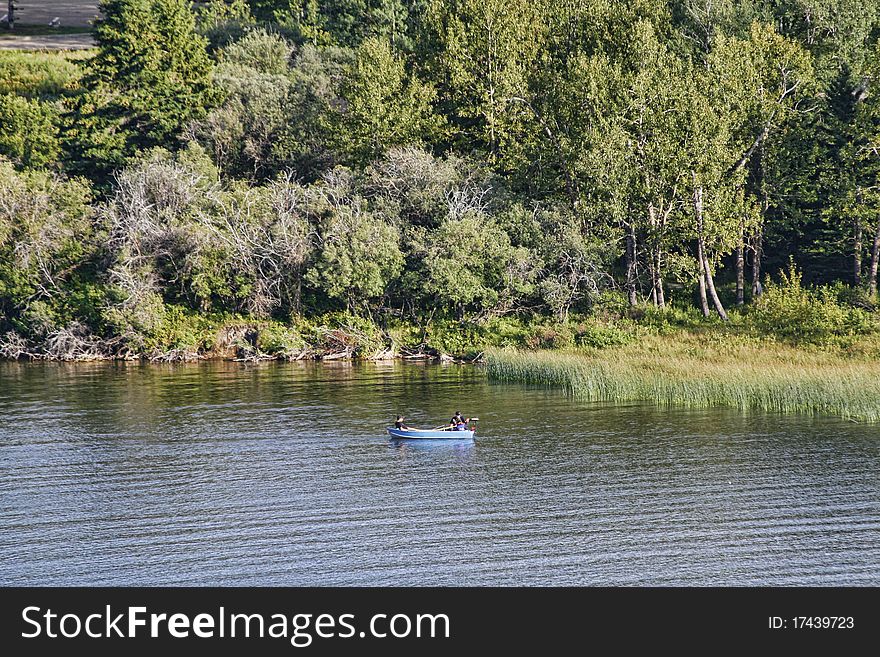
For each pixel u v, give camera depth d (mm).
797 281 121750
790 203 136625
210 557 55875
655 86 129500
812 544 56969
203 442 79938
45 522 61250
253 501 65062
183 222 130250
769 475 69188
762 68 130375
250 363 123812
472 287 128375
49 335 127500
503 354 113000
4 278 129000
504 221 134375
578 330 126062
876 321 119438
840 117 131625
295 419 87938
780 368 98312
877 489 65812
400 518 61719
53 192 133500
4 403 95312
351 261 127688
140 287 126000
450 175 139125
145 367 120250
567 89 133750
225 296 133500
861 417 86562
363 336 127688
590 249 131750
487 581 52969
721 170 125375
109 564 55031
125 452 77000
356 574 53781
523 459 74438
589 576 53500
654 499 64625
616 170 126750
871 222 129000
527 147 140125
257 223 133375
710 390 94312
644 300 137250
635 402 95000
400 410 91750
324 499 65438
